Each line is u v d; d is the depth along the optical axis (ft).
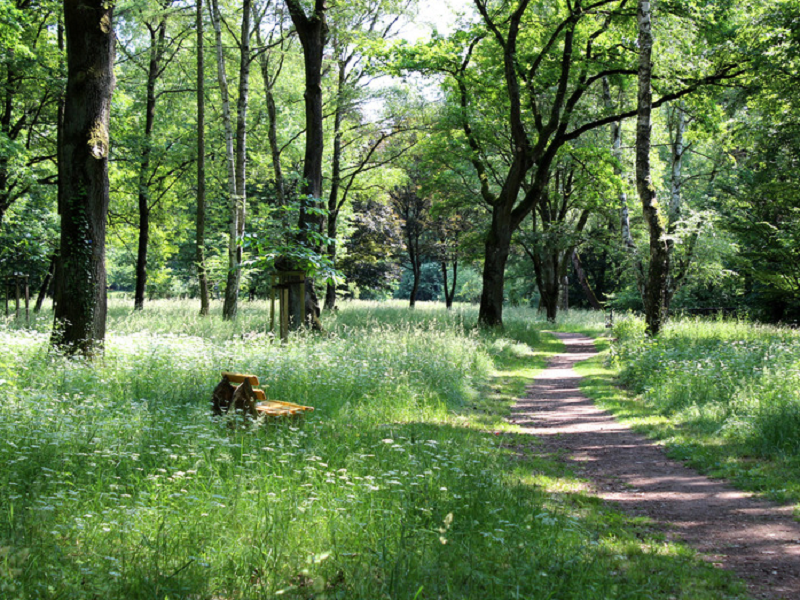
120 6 66.33
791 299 86.43
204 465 18.71
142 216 89.35
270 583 12.20
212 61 86.33
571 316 124.77
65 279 38.14
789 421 27.22
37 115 75.87
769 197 85.05
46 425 20.03
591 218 138.62
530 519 16.67
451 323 78.95
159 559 12.75
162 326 61.36
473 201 102.73
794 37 59.52
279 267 50.60
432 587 12.46
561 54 76.54
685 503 20.54
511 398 43.19
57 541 13.29
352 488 17.60
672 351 45.91
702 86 69.92
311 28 60.54
